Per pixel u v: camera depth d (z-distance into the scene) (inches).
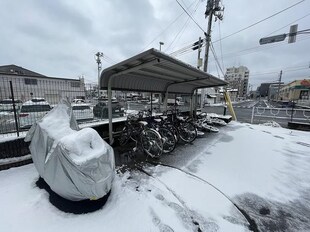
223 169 120.6
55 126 86.4
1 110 137.9
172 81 224.4
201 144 181.2
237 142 190.2
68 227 64.5
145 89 205.6
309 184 104.3
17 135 121.0
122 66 127.6
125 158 137.9
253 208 81.0
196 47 382.9
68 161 66.1
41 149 83.7
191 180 103.5
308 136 223.6
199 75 184.2
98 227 64.9
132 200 81.8
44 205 76.1
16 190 87.0
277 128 277.0
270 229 68.7
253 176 112.0
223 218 73.4
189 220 71.0
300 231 68.3
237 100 1701.5
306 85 977.5
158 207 77.6
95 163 67.9
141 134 152.8
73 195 71.3
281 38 239.1
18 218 68.2
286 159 142.8
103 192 73.4
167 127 171.2
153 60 115.4
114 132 178.5
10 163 110.4
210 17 334.0
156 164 126.6
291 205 84.1
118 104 350.3
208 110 665.6
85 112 229.3
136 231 64.0
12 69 903.7
